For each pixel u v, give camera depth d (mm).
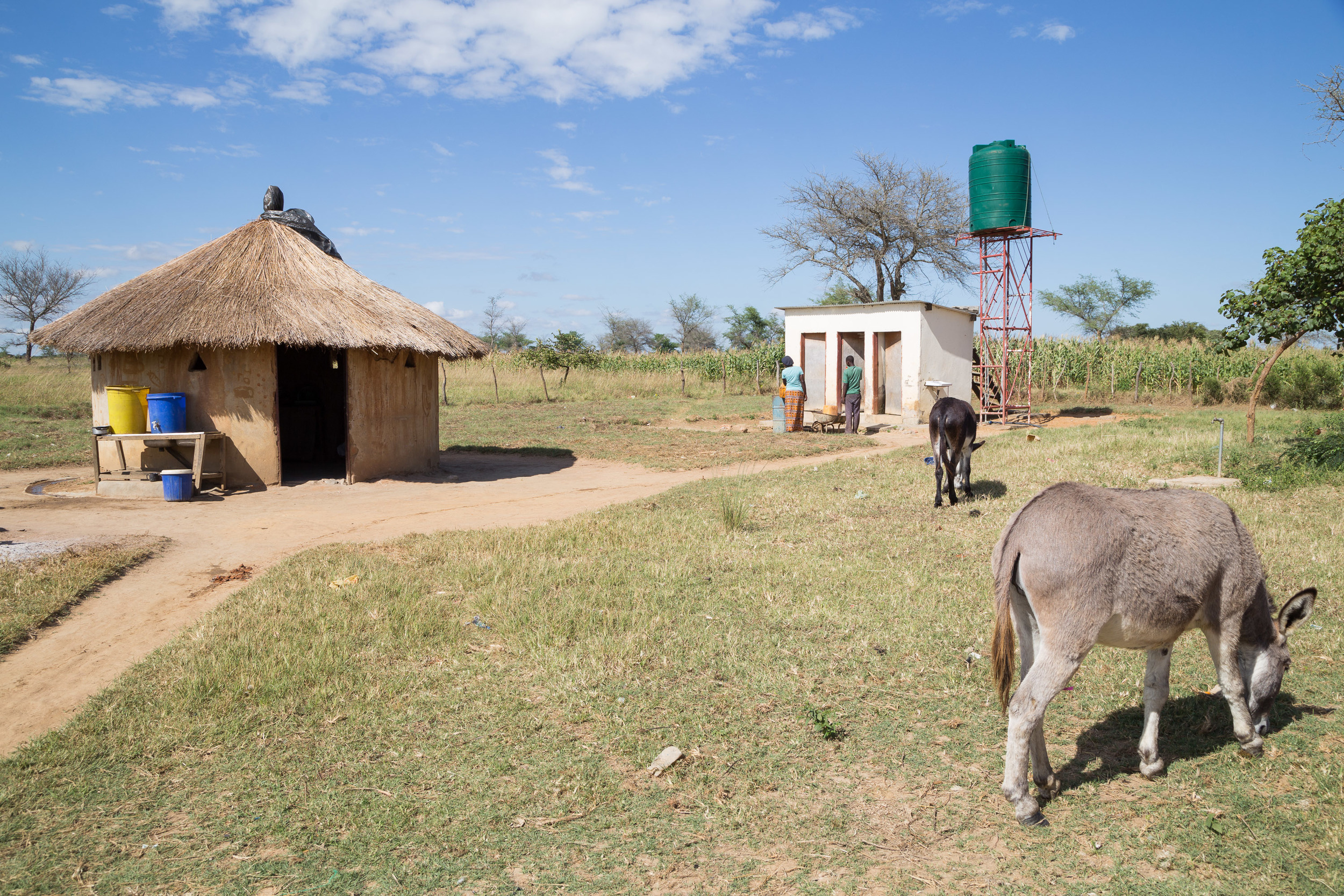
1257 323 11609
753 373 37469
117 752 4867
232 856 3951
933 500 11570
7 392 26344
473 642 6535
